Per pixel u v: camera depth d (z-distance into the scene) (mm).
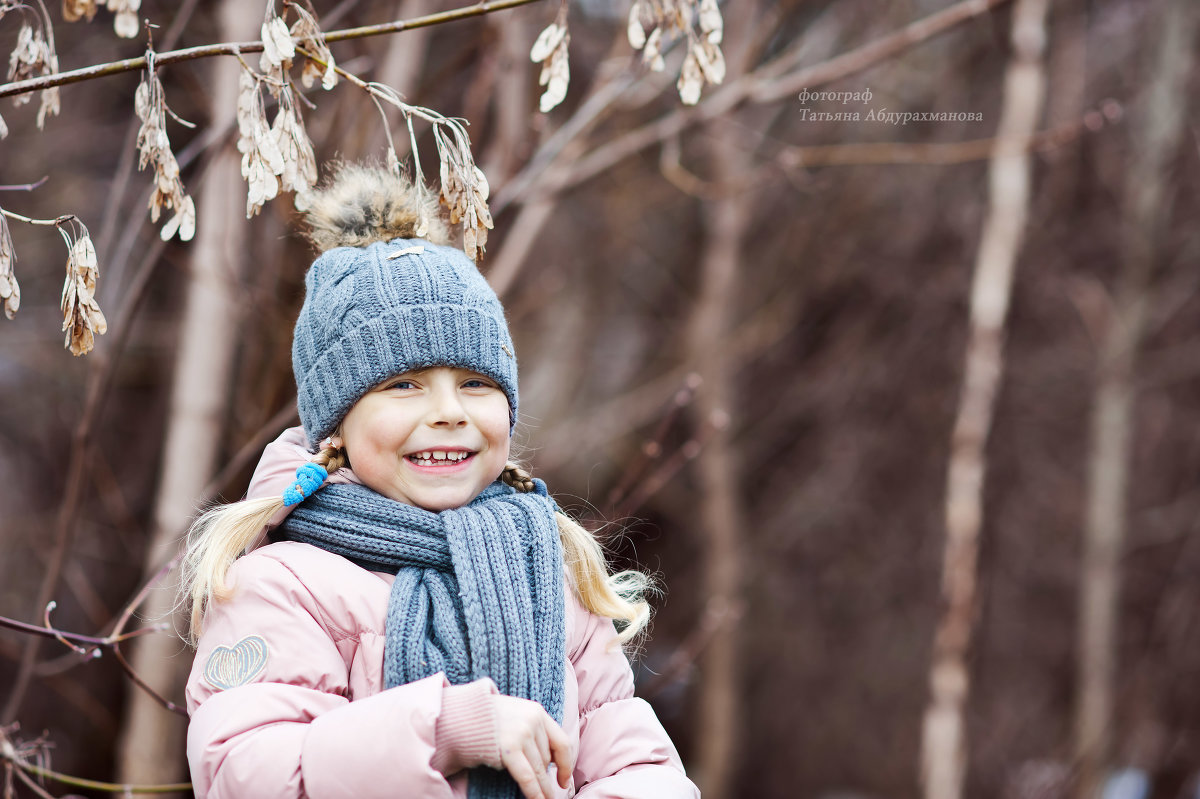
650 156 8641
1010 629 11078
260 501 1932
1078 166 9461
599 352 10930
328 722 1650
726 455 9734
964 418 5906
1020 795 9398
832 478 11250
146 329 6949
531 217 3947
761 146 8656
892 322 10734
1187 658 9859
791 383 11141
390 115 3574
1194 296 10328
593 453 10234
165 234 1638
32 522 7406
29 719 7629
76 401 7637
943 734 5797
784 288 10375
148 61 1647
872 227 10055
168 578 3947
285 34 1624
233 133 3137
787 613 11812
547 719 1684
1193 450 10547
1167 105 8633
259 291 3682
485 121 4539
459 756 1639
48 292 7574
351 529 1875
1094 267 9891
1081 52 7656
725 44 5961
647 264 10984
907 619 11492
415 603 1829
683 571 11516
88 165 7473
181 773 4258
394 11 3746
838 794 11664
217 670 1772
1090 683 8906
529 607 1847
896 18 7621
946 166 9406
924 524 11086
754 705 11969
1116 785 9602
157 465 7238
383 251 1968
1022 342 10344
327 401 1924
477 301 1945
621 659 2074
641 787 1866
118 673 5598
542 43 1782
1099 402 9078
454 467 1924
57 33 6340
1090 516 9086
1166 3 8648
